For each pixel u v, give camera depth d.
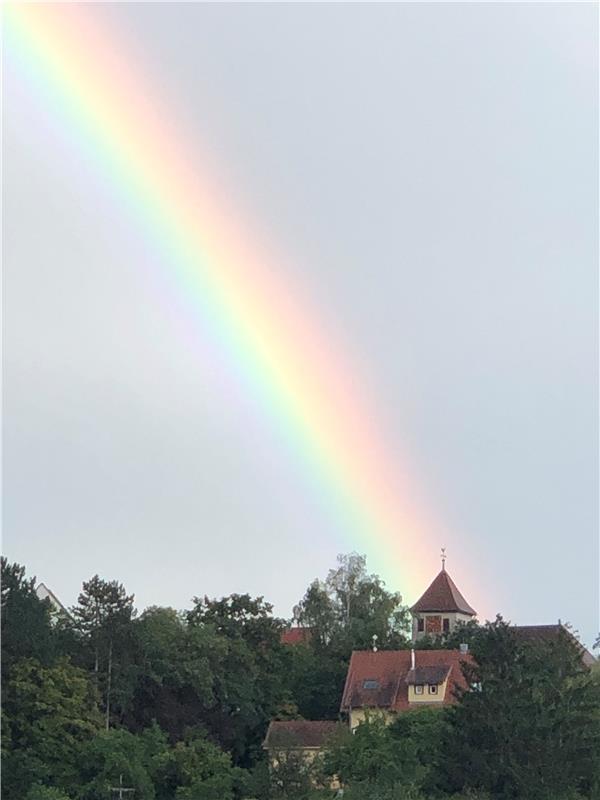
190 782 76.56
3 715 75.75
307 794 72.81
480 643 75.50
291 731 86.56
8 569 83.00
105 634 89.31
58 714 76.62
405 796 65.06
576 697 72.31
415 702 97.12
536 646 81.50
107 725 83.88
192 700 92.50
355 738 75.88
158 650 92.06
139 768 74.69
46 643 82.12
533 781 65.75
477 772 67.25
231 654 98.00
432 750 72.75
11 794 71.75
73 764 75.25
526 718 68.62
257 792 74.88
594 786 67.38
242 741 95.81
